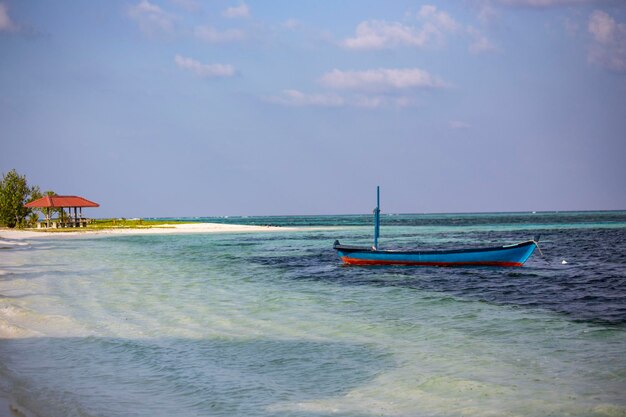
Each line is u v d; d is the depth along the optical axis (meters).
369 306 21.25
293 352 14.02
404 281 29.84
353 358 13.45
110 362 13.17
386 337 15.70
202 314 19.27
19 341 15.24
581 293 25.39
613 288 27.16
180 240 69.69
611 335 16.02
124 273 32.88
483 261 35.50
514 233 85.81
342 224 155.88
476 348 14.41
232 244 62.38
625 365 12.75
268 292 25.20
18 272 32.94
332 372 12.34
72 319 18.27
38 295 23.67
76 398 10.55
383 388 11.24
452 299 23.20
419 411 9.98
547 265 38.28
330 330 16.64
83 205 90.25
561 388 11.16
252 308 20.61
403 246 58.56
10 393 10.77
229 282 29.00
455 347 14.52
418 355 13.70
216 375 12.15
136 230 92.69
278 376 12.07
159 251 51.28
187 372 12.34
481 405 10.25
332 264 39.19
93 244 60.44
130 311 19.84
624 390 11.02
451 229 106.19
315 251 52.06
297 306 21.16
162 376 12.05
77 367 12.73
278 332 16.33
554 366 12.70
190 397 10.73
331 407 10.20
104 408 10.05
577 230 94.56
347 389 11.20
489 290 26.36
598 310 20.66
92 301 22.12
